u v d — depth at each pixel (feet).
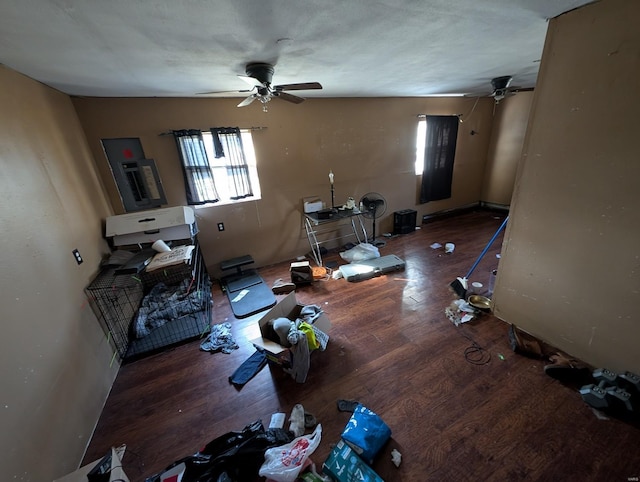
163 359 7.41
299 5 3.83
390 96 13.12
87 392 5.65
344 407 5.63
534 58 7.41
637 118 4.53
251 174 11.38
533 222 6.51
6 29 3.81
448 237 14.47
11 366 3.96
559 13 4.96
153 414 5.86
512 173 16.84
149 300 9.20
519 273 7.12
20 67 5.31
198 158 10.00
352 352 7.13
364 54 6.25
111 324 7.27
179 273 10.01
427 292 9.61
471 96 15.35
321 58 6.31
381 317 8.44
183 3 3.51
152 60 5.52
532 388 5.75
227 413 5.76
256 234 11.97
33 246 4.93
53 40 4.27
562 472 4.34
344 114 12.36
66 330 5.39
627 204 4.92
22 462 3.84
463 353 6.81
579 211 5.61
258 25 4.34
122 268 7.06
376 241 14.39
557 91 5.45
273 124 11.01
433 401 5.64
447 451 4.73
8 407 3.78
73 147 7.50
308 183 12.48
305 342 6.16
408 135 14.39
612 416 5.07
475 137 16.93
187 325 8.59
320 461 4.74
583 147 5.29
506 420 5.16
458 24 4.99
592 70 4.88
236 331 8.38
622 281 5.26
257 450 4.63
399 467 4.54
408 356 6.86
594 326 5.85
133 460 5.00
